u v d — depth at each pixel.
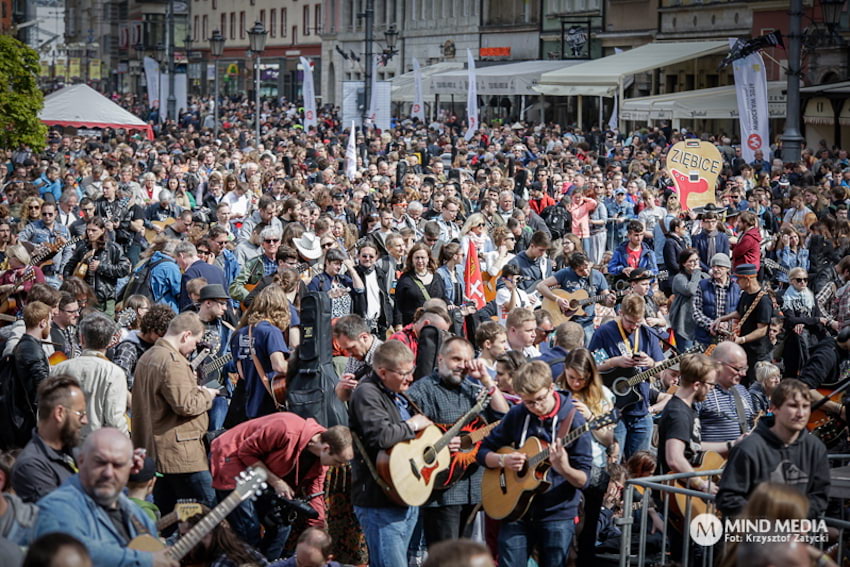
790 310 17.53
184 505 10.53
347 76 108.81
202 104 103.06
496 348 12.33
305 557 9.69
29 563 6.07
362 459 10.20
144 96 120.81
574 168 38.78
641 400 13.45
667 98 49.59
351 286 17.52
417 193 25.92
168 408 11.37
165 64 84.88
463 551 5.85
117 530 7.78
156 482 11.62
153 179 28.11
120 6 164.50
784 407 9.12
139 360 11.50
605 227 27.75
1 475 8.73
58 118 45.97
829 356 14.33
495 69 71.25
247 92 128.12
